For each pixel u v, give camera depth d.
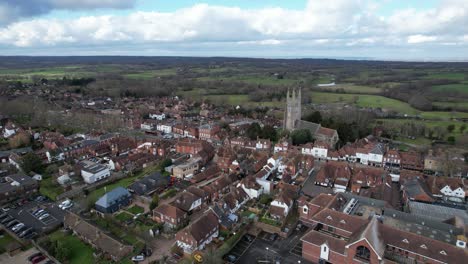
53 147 148.38
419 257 67.44
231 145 159.62
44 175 123.75
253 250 79.56
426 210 91.56
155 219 92.31
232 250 79.50
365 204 92.25
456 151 150.00
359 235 68.81
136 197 105.81
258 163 129.12
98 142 159.00
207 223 82.88
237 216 92.12
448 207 93.81
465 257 64.25
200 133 186.00
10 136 166.25
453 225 79.50
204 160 138.12
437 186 109.06
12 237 86.56
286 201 93.81
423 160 137.62
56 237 85.94
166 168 128.50
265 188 109.19
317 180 115.50
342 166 119.44
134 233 85.19
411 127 185.75
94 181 118.50
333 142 159.75
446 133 178.00
